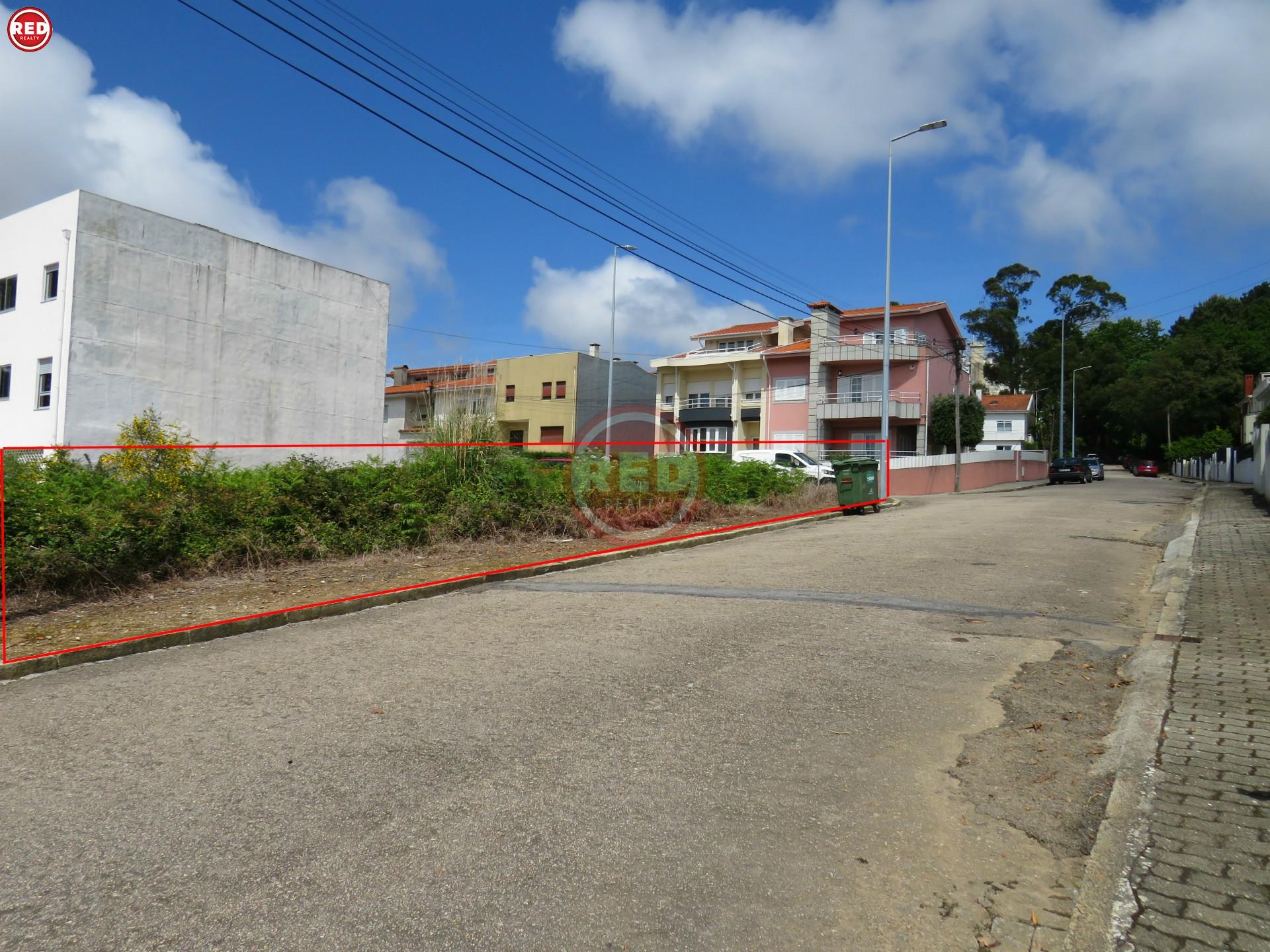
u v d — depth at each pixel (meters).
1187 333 66.38
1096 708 4.91
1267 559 10.11
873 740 4.44
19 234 22.48
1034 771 4.00
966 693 5.20
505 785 3.93
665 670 5.81
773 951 2.66
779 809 3.64
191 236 23.92
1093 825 3.45
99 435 21.47
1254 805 3.45
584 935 2.74
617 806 3.69
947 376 43.41
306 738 4.62
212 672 6.17
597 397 49.16
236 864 3.23
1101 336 76.88
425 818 3.59
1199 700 4.81
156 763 4.32
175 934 2.78
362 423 29.31
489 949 2.67
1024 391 73.12
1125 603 8.08
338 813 3.66
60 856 3.33
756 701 5.09
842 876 3.09
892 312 40.53
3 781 4.13
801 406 42.44
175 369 23.48
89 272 21.31
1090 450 78.06
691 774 4.03
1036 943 2.66
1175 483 40.62
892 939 2.71
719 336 48.88
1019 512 19.05
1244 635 6.42
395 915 2.87
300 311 27.20
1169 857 3.05
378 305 29.92
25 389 22.00
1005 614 7.48
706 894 2.98
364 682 5.72
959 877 3.08
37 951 2.69
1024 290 73.00
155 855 3.31
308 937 2.75
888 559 11.02
